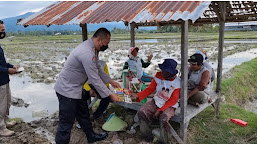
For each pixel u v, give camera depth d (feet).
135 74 15.03
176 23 18.21
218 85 15.44
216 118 15.52
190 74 13.47
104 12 11.73
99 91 10.85
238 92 25.66
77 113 12.17
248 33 152.56
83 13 12.53
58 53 69.46
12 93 24.95
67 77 10.97
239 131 13.80
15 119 16.60
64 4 15.90
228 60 45.21
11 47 99.60
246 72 31.81
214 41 98.37
